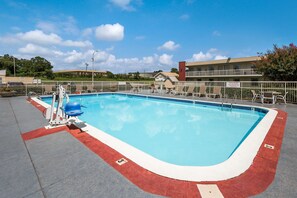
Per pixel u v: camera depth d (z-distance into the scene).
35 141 3.84
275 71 13.44
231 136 5.82
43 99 13.38
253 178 2.39
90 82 19.09
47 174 2.51
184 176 2.42
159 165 2.71
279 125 5.09
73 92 16.92
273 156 3.05
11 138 4.05
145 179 2.37
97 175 2.47
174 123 7.52
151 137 5.77
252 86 11.77
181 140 5.47
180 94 15.87
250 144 3.58
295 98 9.78
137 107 11.45
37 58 55.22
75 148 3.43
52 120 5.00
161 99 14.08
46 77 46.88
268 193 2.09
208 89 14.44
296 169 2.63
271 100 10.41
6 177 2.44
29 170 2.62
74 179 2.38
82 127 4.82
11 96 13.43
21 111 7.34
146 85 21.91
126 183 2.29
